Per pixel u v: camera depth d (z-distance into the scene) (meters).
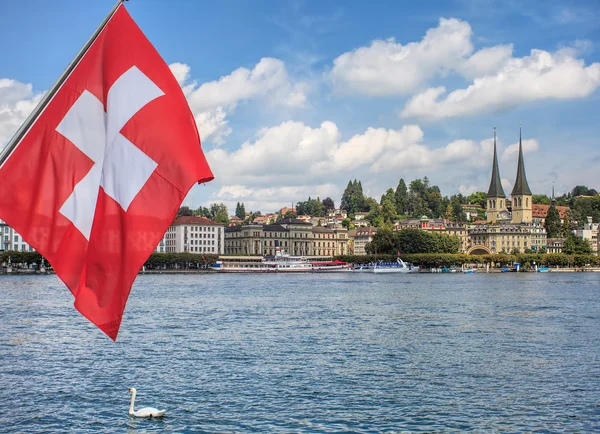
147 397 46.41
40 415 41.94
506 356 63.09
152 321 93.12
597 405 44.47
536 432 38.66
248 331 81.44
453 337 76.50
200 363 58.84
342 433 38.44
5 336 76.06
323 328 84.88
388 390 48.56
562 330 83.56
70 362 59.41
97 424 40.06
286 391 48.12
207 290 173.25
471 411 43.00
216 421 40.66
